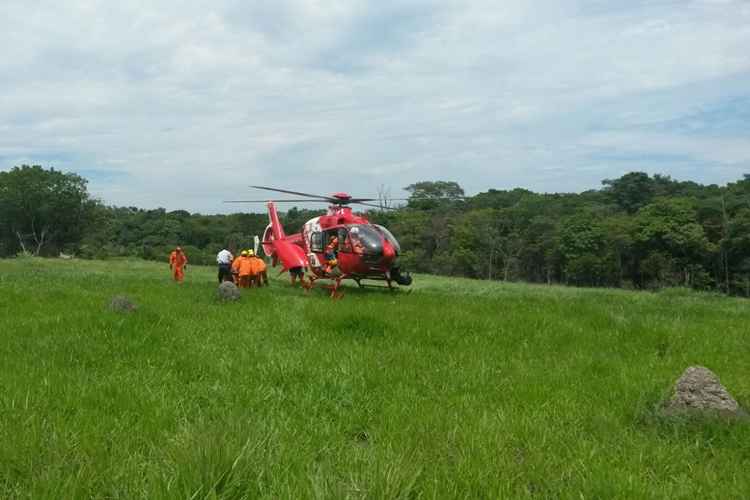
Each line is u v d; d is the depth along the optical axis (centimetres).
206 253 10200
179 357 709
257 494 338
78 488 336
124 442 417
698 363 755
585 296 1689
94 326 870
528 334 920
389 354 746
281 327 963
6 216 9712
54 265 3575
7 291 1355
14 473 363
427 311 1140
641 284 7550
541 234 8250
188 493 318
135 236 10994
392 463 361
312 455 409
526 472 390
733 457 425
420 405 539
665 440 457
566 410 530
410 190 10788
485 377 648
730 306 1560
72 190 10075
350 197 1878
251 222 11538
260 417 477
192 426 422
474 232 8538
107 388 552
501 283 2859
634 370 691
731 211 7206
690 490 366
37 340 778
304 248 1977
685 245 6962
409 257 8781
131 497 333
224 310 1158
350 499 316
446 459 411
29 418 443
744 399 565
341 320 952
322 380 600
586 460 409
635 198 9769
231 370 654
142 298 1323
